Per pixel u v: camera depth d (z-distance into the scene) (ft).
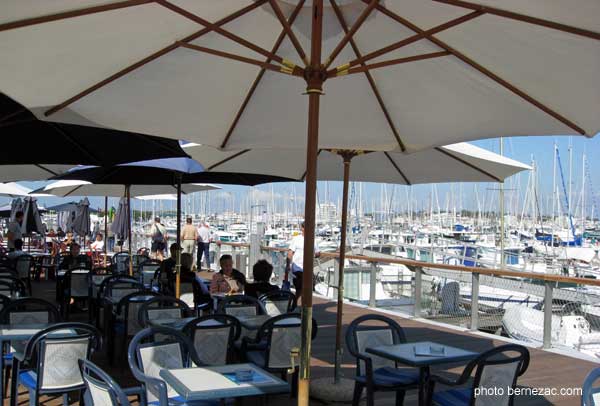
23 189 46.96
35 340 13.29
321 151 20.35
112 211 66.69
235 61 11.78
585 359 24.62
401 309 39.42
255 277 22.95
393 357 13.94
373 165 20.98
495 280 31.48
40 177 25.85
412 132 13.73
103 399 10.05
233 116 13.32
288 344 16.69
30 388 13.79
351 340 15.71
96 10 8.63
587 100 10.39
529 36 9.30
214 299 24.36
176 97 12.32
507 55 10.10
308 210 8.82
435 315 34.37
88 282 29.48
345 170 18.61
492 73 10.81
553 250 99.30
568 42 9.07
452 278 31.99
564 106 10.86
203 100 12.64
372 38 11.49
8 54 9.43
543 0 7.86
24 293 25.09
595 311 33.73
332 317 33.58
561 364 23.72
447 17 9.91
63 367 13.66
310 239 8.82
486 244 124.67
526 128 12.12
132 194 40.19
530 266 86.07
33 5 8.13
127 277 26.96
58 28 9.05
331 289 45.73
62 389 13.66
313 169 8.82
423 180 21.40
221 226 160.04
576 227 131.03
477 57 10.53
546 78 10.28
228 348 15.67
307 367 8.85
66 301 29.84
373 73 12.44
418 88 12.36
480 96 11.78
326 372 21.48
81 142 17.46
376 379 15.24
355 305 38.24
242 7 10.44
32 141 16.97
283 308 21.67
